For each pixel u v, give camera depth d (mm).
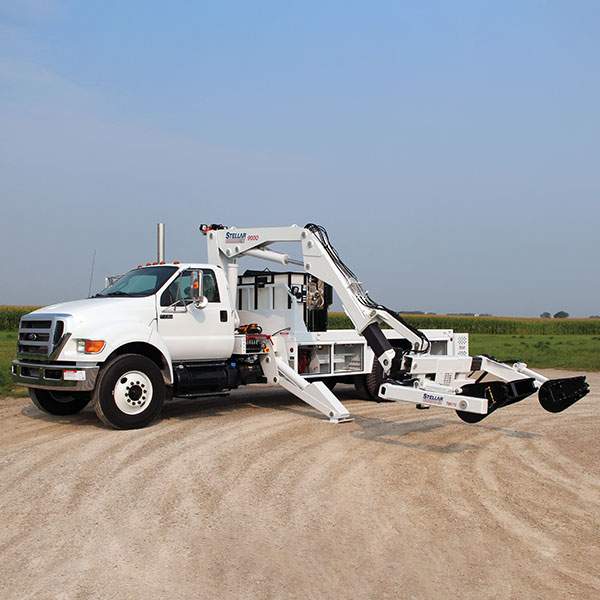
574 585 5246
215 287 12500
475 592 5086
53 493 7391
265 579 5242
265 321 13922
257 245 13227
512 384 9688
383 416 12922
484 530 6445
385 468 8656
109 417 10719
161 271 12164
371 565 5555
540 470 8766
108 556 5645
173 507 6949
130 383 10898
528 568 5566
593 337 59031
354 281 11656
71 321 10812
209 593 4973
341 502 7215
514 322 71125
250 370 13078
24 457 8992
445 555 5805
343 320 43969
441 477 8281
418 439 10625
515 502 7348
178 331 11883
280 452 9445
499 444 10367
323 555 5750
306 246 12305
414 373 10234
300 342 13438
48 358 10852
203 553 5742
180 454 9188
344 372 14391
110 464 8602
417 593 5051
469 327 70688
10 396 15055
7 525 6395
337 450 9656
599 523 6727
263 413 12984
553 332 71625
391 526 6500
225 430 10992
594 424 12375
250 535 6191
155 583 5125
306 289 13836
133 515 6688
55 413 12414
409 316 72438
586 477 8453
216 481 7910
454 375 10539
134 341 11086
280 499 7289
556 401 10414
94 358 10695
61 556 5641
